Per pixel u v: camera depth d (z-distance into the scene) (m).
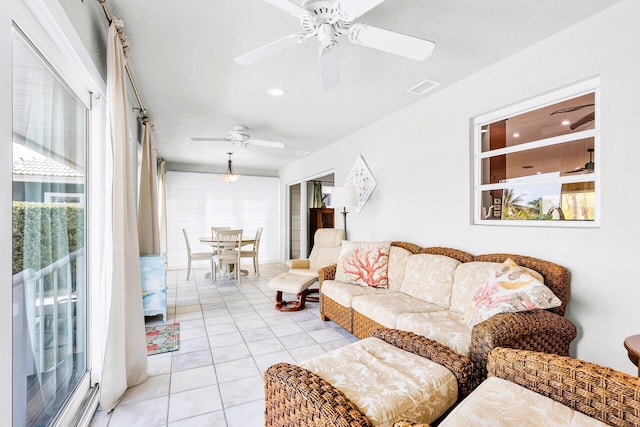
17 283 1.24
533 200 2.32
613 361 1.75
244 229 7.50
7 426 1.02
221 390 1.98
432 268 2.64
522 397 1.11
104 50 1.94
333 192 3.92
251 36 2.03
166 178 6.81
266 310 3.72
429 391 1.24
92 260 1.92
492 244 2.46
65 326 1.67
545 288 1.74
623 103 1.72
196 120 3.81
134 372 2.03
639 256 1.66
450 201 2.83
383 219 3.73
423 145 3.13
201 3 1.70
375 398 1.16
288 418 1.22
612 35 1.76
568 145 2.11
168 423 1.66
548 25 1.92
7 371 1.02
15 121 1.21
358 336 2.67
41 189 1.42
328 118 3.73
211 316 3.47
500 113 2.46
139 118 3.46
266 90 2.92
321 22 1.49
